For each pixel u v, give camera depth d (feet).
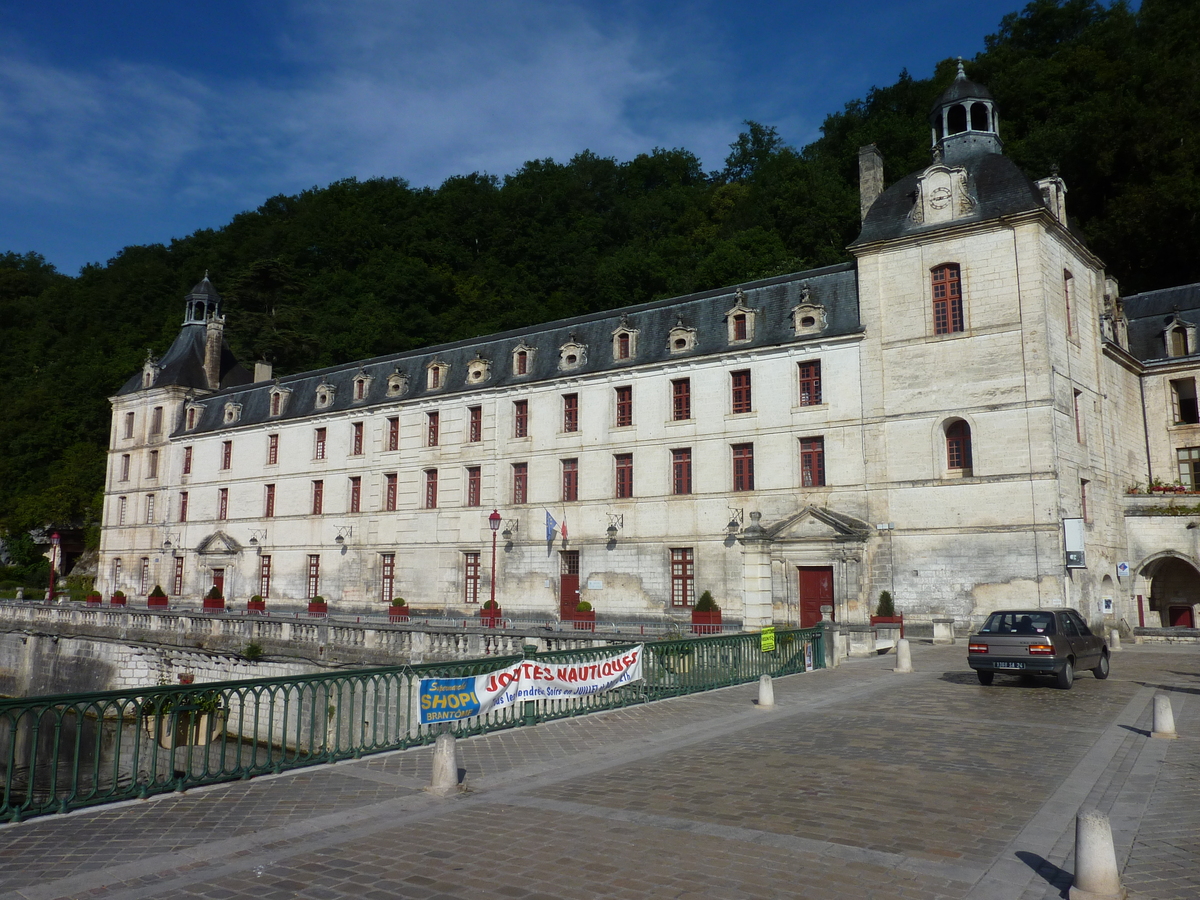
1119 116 156.76
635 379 127.75
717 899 20.20
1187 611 118.62
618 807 28.50
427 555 146.41
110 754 79.05
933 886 20.98
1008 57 200.85
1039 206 98.53
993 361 100.01
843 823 26.13
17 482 254.47
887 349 107.55
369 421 158.40
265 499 172.86
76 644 125.08
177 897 20.90
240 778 33.09
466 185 309.42
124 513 202.49
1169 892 20.45
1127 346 127.03
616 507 126.52
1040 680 60.85
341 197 317.42
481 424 143.54
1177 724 42.70
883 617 100.53
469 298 258.37
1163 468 126.41
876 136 201.26
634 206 272.92
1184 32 179.52
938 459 102.42
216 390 199.93
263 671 98.27
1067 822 26.20
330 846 24.84
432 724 40.40
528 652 45.70
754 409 116.88
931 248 106.01
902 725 43.29
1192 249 152.35
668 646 55.47
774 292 120.26
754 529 111.14
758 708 49.88
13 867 23.15
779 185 214.28
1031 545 94.94
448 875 22.17
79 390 268.00
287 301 267.39
